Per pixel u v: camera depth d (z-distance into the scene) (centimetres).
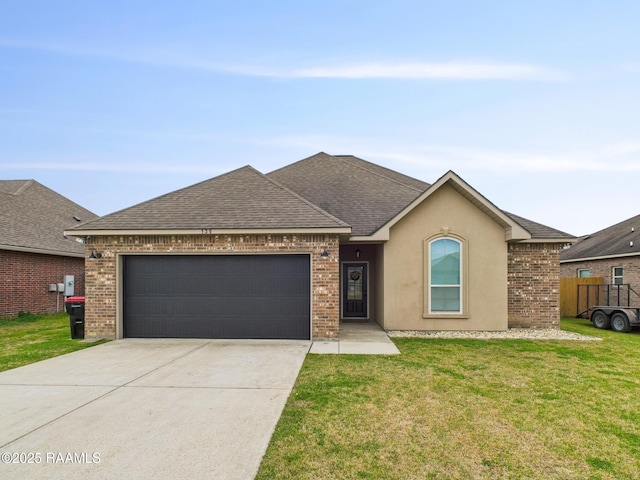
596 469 378
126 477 356
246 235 1012
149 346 931
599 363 785
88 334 1028
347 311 1423
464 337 1079
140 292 1037
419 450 412
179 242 1023
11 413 511
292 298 1019
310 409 523
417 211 1181
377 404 543
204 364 761
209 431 454
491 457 400
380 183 1496
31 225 1773
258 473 364
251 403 546
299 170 1658
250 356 827
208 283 1028
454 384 637
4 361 788
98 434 446
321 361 786
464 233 1174
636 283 1758
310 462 385
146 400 558
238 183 1216
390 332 1152
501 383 645
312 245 1010
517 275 1243
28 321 1450
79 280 1903
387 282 1180
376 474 365
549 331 1184
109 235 1014
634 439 444
